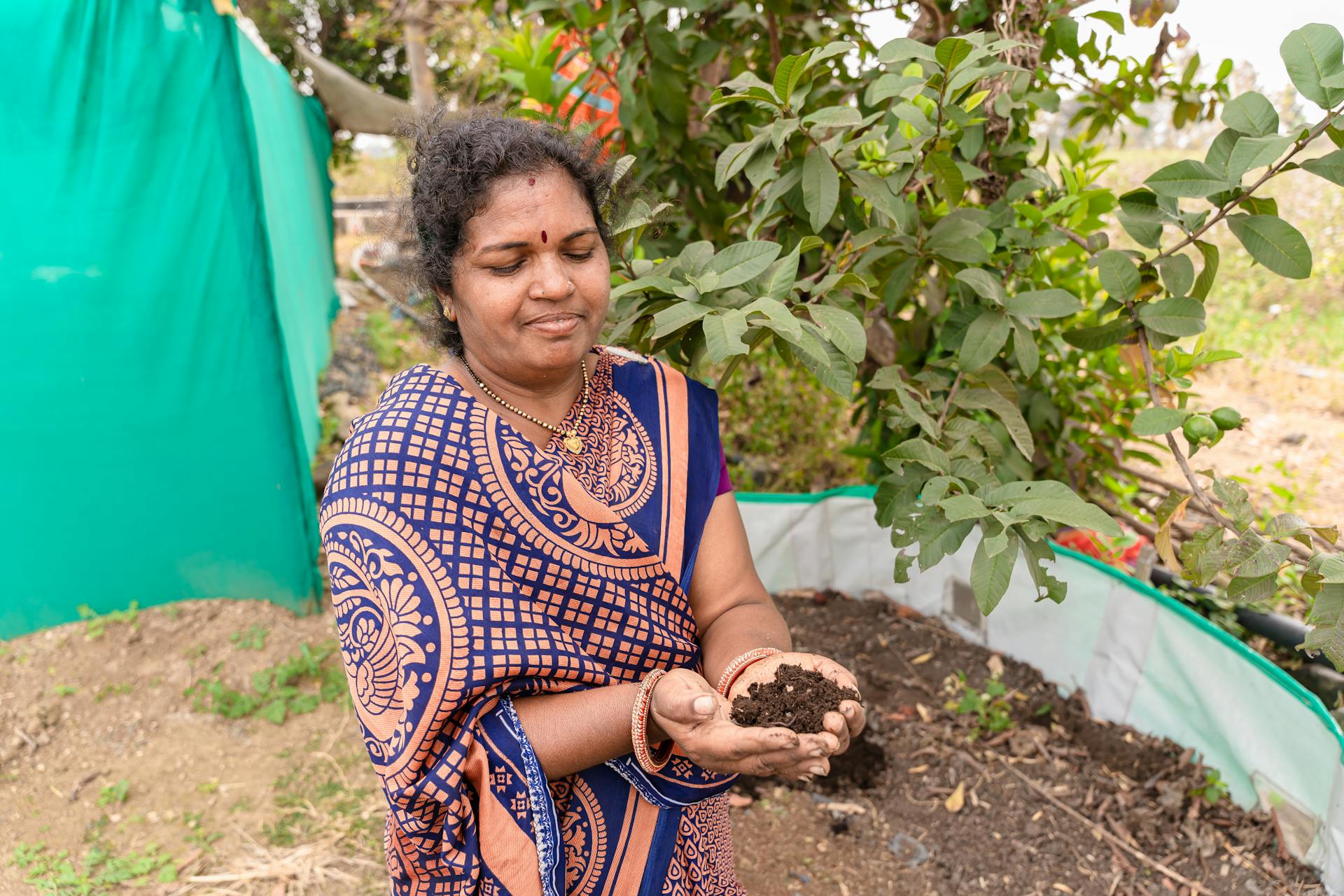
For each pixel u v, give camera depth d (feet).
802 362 5.35
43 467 11.68
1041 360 9.27
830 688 3.99
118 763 10.07
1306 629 9.78
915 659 10.43
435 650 3.73
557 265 3.84
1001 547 4.66
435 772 3.77
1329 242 26.91
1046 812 8.25
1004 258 7.53
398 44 35.40
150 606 12.55
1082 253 9.55
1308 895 7.00
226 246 11.62
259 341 11.93
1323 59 4.80
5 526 11.70
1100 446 10.09
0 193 10.83
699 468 4.58
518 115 8.40
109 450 11.82
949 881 7.71
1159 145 33.68
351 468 3.90
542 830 3.82
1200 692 8.27
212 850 8.79
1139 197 5.88
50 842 8.98
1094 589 9.23
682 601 4.42
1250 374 20.38
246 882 8.39
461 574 3.81
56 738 10.43
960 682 9.84
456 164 3.77
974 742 9.14
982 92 5.67
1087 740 8.96
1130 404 9.84
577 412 4.34
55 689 11.03
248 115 11.58
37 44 10.62
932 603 11.19
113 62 10.85
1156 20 7.04
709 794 4.44
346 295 31.27
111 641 11.88
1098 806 8.24
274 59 20.42
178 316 11.65
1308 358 21.36
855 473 14.89
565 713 3.90
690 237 9.12
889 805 8.54
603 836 4.36
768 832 8.32
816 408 15.42
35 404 11.43
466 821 3.84
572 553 4.01
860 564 11.64
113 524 12.09
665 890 4.49
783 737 3.57
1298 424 17.90
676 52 8.11
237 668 11.48
